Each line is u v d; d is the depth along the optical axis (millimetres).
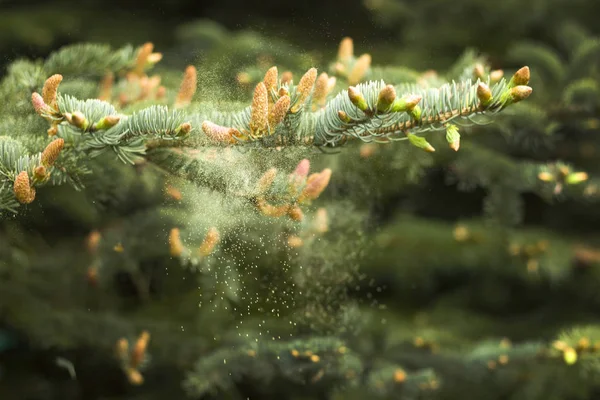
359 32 1608
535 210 2172
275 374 1081
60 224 1235
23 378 1593
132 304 1331
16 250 1119
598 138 1653
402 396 1127
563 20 1889
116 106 914
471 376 1203
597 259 1641
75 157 864
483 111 801
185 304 1248
